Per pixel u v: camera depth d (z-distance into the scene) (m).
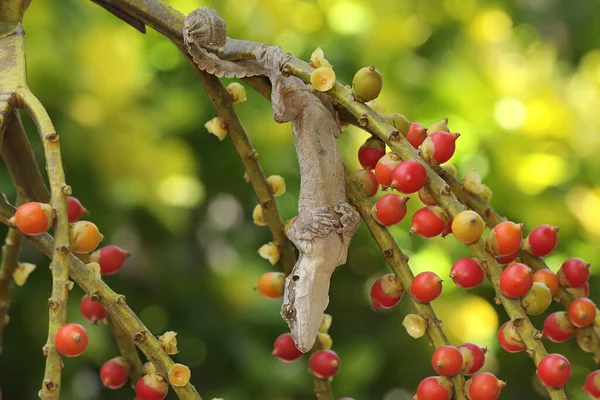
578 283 0.98
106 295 0.93
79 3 1.82
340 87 0.95
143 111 1.88
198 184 1.91
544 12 2.38
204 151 2.06
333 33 2.04
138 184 1.83
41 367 1.91
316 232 0.94
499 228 0.94
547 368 0.93
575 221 2.02
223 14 1.96
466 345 0.95
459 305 2.03
